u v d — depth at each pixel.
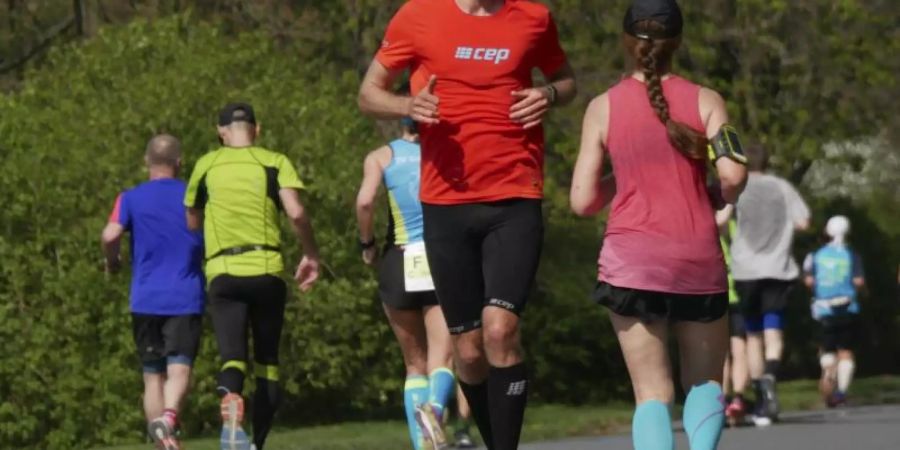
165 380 22.80
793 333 55.31
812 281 39.91
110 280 30.72
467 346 15.12
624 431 31.19
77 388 30.67
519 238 14.61
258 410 20.92
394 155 21.00
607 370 43.03
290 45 44.50
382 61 14.95
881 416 32.47
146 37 34.34
